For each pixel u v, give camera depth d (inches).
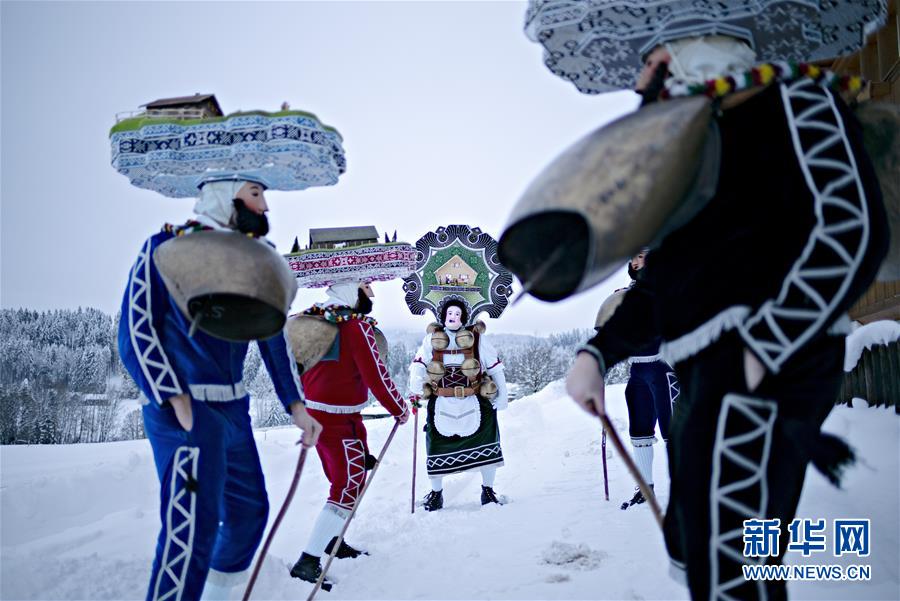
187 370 93.5
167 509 90.7
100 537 154.1
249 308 92.7
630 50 79.7
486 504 218.2
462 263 261.6
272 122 102.0
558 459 294.5
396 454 343.0
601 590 107.8
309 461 288.0
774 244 56.5
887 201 73.4
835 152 56.0
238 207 102.1
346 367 160.9
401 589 123.7
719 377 57.4
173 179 106.6
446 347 232.2
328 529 145.3
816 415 60.6
